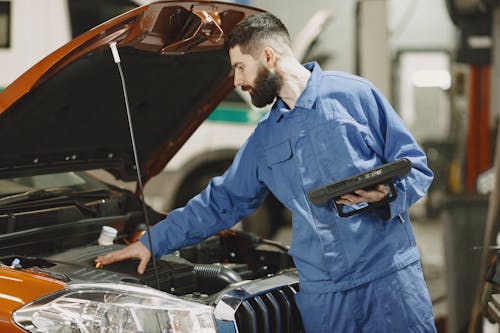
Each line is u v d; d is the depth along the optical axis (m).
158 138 3.25
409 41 6.05
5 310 2.11
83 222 2.93
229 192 2.60
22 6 5.37
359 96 2.34
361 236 2.28
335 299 2.30
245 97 5.90
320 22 5.81
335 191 2.14
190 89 3.06
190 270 2.69
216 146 5.89
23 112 2.57
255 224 5.90
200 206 2.62
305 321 2.38
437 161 6.09
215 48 2.84
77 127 2.89
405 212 2.37
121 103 2.91
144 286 2.20
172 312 2.12
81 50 2.38
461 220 5.39
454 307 4.58
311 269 2.34
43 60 2.33
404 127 2.35
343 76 2.38
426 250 5.53
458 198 5.68
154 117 3.11
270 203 5.95
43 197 2.99
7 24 5.38
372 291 2.29
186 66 2.91
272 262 3.06
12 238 2.70
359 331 2.33
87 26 5.44
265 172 2.47
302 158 2.33
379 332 2.31
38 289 2.17
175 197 5.89
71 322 2.08
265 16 2.36
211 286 2.71
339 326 2.32
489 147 5.96
